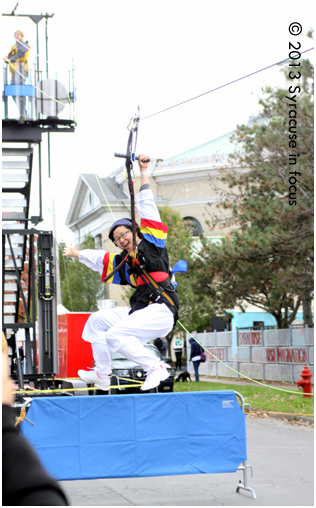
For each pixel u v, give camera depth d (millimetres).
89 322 5469
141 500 6812
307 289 18234
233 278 20141
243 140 19953
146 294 5242
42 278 10805
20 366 9922
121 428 6867
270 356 21953
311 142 16125
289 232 17062
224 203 21188
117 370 15008
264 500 6734
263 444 10711
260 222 19016
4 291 12398
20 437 1347
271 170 17875
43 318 10750
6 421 1388
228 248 19125
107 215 40719
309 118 16172
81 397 6773
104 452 6801
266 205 18484
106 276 5359
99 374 5504
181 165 46750
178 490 7402
